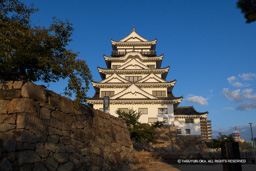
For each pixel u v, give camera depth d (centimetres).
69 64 1104
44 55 1076
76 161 979
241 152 2794
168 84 4603
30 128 745
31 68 1074
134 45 5697
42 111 830
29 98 775
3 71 1026
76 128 1060
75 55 1165
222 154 1037
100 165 1223
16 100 755
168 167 1925
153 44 5666
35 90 817
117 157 1511
